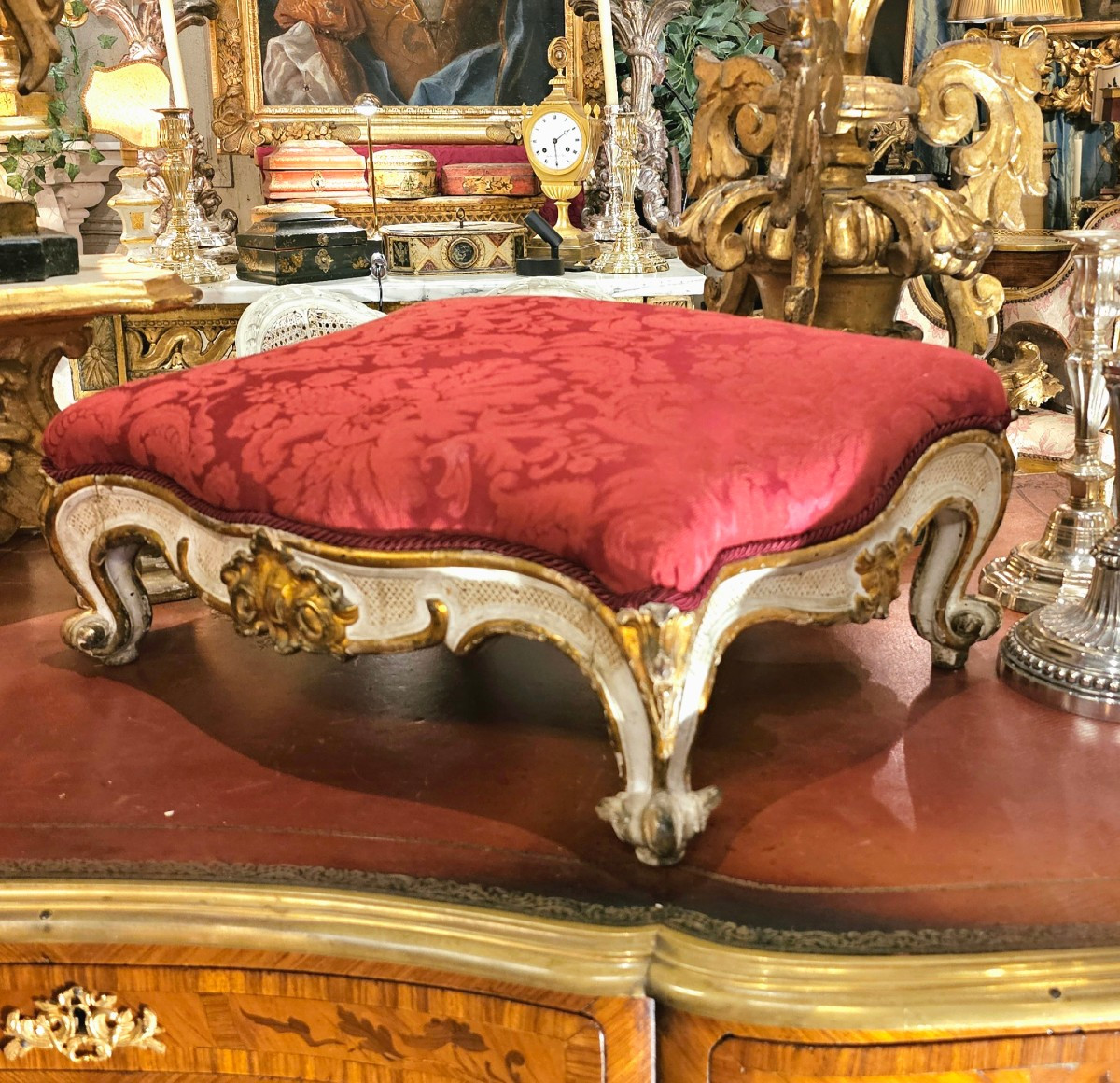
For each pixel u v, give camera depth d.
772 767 1.10
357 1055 0.95
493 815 1.04
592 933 0.87
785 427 0.96
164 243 2.37
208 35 2.80
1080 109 3.34
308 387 1.08
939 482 1.11
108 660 1.36
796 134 1.34
